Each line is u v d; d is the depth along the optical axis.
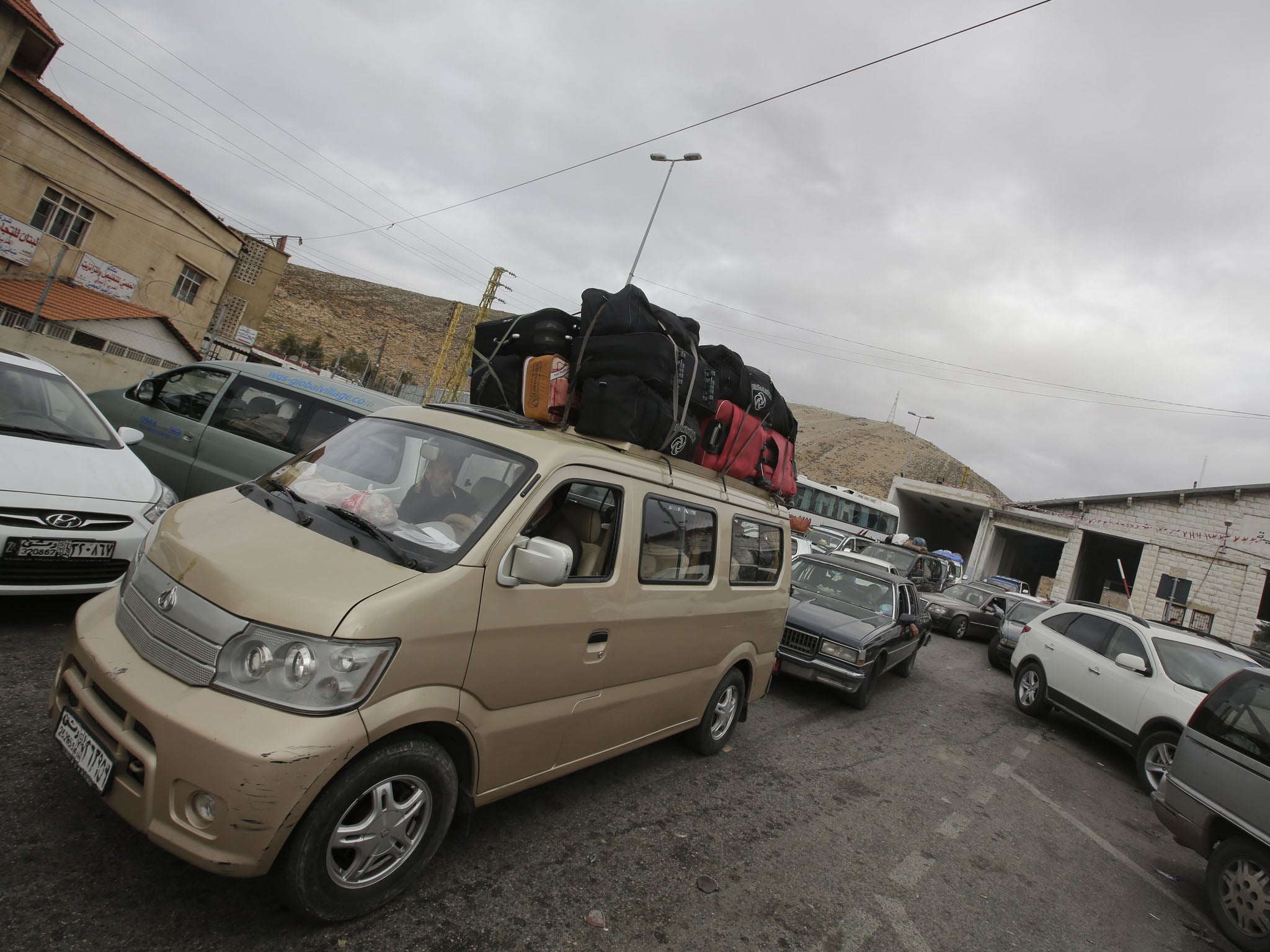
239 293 35.28
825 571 9.48
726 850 3.88
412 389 49.75
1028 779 6.74
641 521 3.69
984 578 35.06
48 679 3.79
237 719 2.22
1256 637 27.83
